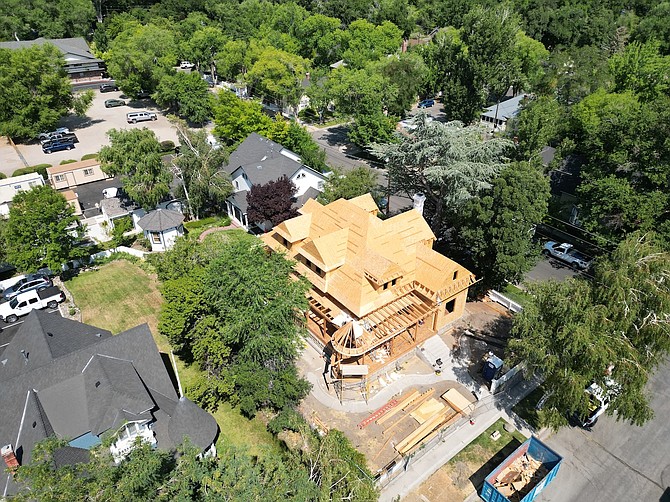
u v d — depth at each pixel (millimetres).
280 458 26984
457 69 94375
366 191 61312
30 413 31391
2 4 141250
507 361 37250
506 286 54250
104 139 98312
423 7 168000
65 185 78438
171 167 65500
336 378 41625
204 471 25094
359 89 85750
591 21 130625
